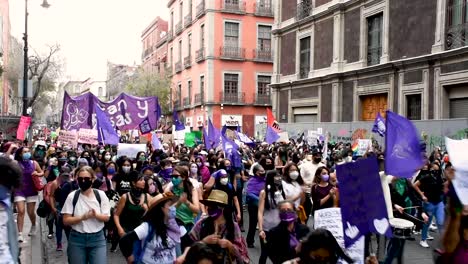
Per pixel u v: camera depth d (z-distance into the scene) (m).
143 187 6.89
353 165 4.87
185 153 16.02
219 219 5.27
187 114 52.16
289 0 33.16
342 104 27.36
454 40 19.98
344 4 26.91
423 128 20.48
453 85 20.11
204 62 47.19
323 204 8.14
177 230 5.15
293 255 5.45
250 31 47.53
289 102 33.03
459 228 4.46
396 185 9.23
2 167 4.32
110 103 15.62
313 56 30.09
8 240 4.34
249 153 17.86
